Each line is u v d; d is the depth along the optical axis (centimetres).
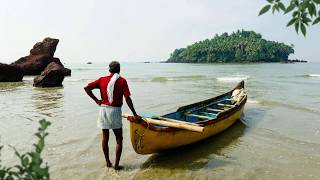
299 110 1325
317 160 693
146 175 587
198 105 1000
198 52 18112
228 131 948
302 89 2284
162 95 1881
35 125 965
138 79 3469
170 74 4869
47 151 712
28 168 211
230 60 16812
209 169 626
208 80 3344
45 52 4247
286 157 712
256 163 669
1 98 1630
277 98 1731
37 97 1684
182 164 651
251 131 950
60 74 2380
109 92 554
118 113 567
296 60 19075
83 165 629
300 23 266
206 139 839
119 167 618
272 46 16862
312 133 932
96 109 1274
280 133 929
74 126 957
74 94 1845
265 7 270
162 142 649
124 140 820
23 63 4084
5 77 2833
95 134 862
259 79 3519
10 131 884
